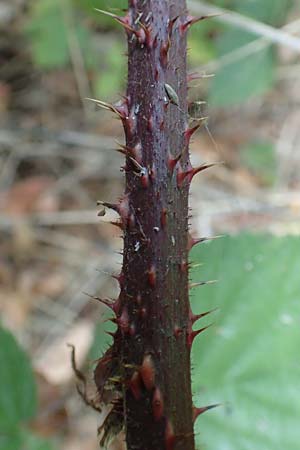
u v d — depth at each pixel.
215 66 0.42
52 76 0.53
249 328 0.26
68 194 0.47
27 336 0.40
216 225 0.43
